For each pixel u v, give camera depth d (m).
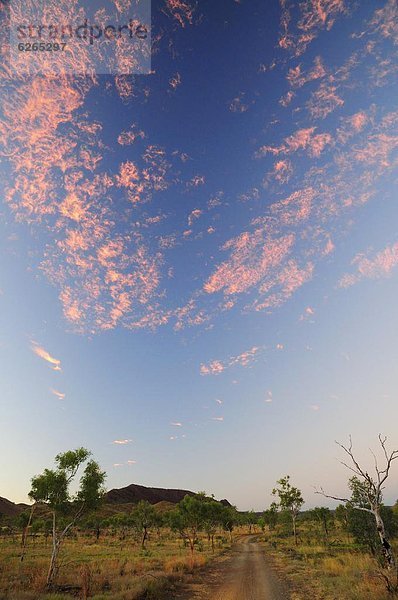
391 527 25.17
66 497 19.30
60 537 17.84
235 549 41.53
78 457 20.17
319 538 45.59
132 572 20.36
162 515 57.34
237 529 107.81
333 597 13.09
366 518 25.34
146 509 53.12
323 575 18.08
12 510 134.00
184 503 39.00
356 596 12.24
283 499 47.91
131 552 37.06
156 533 81.06
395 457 15.77
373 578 13.38
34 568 19.89
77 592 14.88
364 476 16.02
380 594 11.72
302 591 14.96
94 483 19.84
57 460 19.94
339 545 36.91
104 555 33.75
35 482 19.14
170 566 21.81
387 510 25.69
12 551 36.53
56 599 12.90
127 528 82.88
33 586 15.18
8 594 13.51
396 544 23.23
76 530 81.88
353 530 25.91
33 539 55.06
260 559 29.19
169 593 15.41
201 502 38.91
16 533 68.31
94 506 19.83
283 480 48.75
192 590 16.11
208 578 19.53
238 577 19.77
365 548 28.00
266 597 14.29
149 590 14.64
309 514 55.59
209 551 38.81
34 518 62.41
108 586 16.16
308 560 25.23
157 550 40.72
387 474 15.73
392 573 13.41
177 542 56.12
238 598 14.29
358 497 25.34
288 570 21.34
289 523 68.94
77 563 25.56
